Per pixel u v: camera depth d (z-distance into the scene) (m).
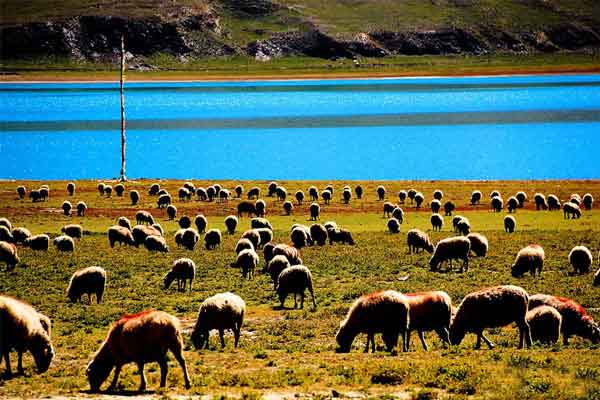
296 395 18.80
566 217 67.69
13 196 82.69
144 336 19.59
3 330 21.03
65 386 20.48
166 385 20.55
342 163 107.44
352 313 24.19
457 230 59.16
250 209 70.12
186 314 32.62
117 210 74.38
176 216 70.81
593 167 101.38
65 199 81.12
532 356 22.67
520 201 75.44
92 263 46.03
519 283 38.12
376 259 46.88
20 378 21.52
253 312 33.12
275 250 40.28
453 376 19.95
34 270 43.69
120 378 21.62
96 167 106.12
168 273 38.44
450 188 86.12
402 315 23.75
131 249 52.28
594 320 29.03
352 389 19.47
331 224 56.50
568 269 42.78
